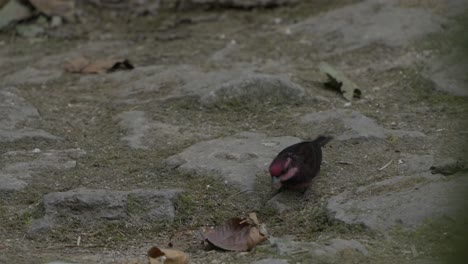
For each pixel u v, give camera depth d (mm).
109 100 12305
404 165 9680
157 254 7836
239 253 8016
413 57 13031
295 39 14320
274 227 8750
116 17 16109
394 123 11078
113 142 10859
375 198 8664
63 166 10094
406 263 7469
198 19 15844
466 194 5969
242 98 11789
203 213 9102
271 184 9383
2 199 9367
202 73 12805
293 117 11375
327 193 9203
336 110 11461
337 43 13898
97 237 8789
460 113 11219
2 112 11586
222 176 9570
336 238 8055
